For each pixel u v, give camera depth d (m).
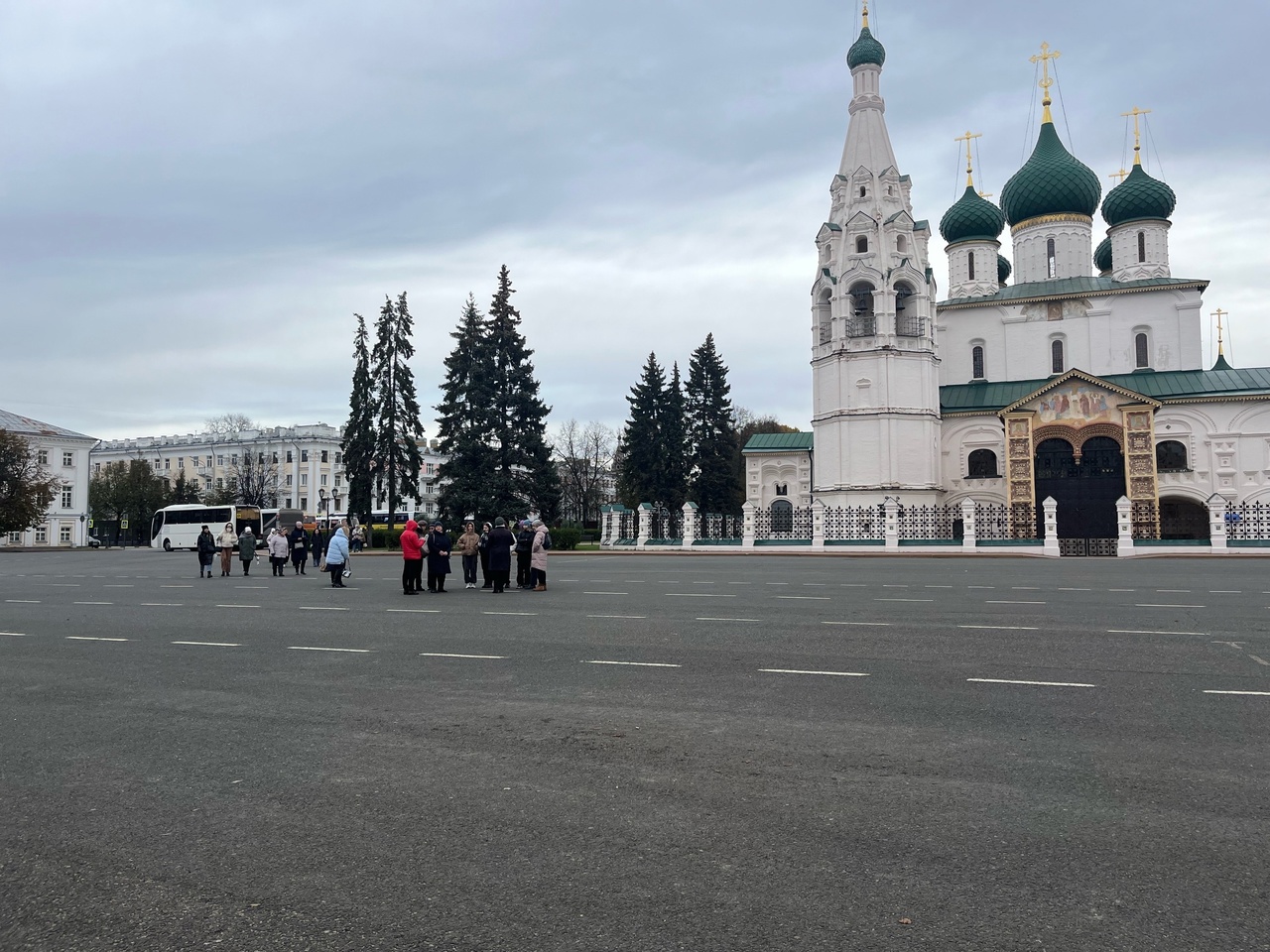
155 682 10.26
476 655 11.94
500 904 4.49
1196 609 16.88
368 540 57.00
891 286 55.06
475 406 53.91
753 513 47.66
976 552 42.84
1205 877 4.76
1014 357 61.12
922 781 6.34
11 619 17.09
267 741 7.61
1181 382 56.06
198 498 95.69
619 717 8.34
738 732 7.75
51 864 5.09
